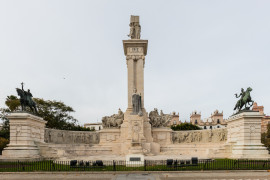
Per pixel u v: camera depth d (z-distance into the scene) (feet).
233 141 116.06
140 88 147.43
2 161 92.58
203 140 153.79
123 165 79.51
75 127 231.09
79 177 61.41
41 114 198.59
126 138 135.54
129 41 149.59
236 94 119.65
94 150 133.39
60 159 97.86
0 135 165.58
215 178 59.11
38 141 112.68
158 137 143.74
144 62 155.53
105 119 146.82
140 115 126.93
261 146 106.63
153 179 57.82
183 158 98.22
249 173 66.33
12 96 195.21
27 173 66.95
